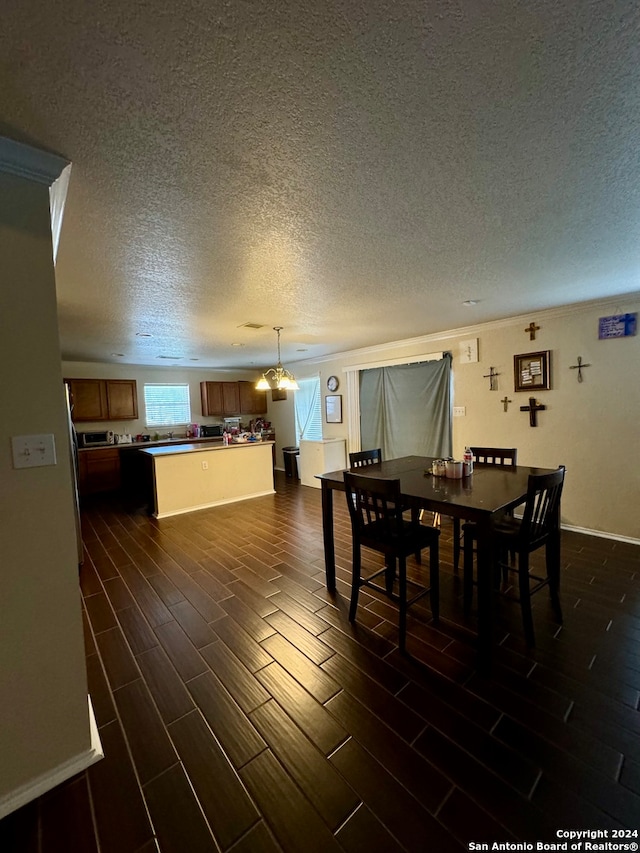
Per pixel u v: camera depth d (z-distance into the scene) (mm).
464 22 842
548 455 3846
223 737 1507
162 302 2953
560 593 2529
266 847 1125
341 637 2139
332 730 1524
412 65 943
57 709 1344
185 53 887
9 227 1223
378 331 4453
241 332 4230
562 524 3797
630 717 1549
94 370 6332
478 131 1190
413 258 2248
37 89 960
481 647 1795
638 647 1976
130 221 1685
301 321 3779
